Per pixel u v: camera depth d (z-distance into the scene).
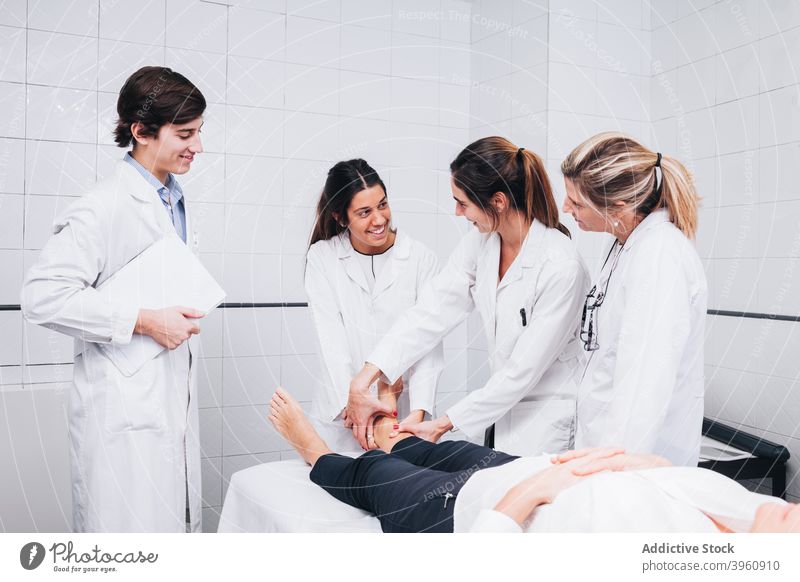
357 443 1.61
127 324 1.27
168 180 1.46
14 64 1.97
